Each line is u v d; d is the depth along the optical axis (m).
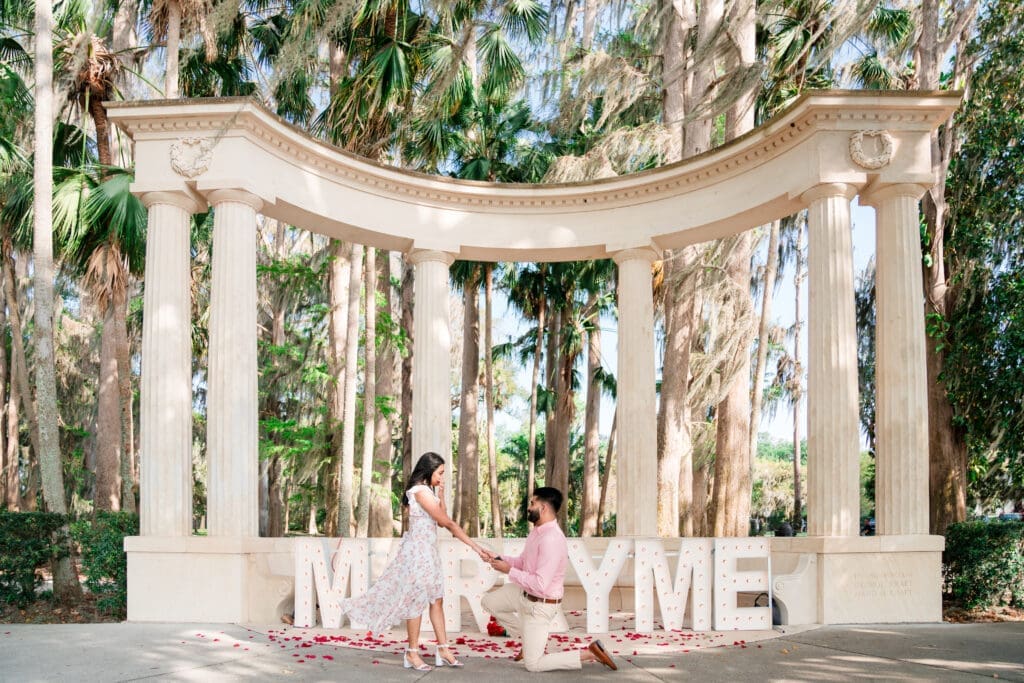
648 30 19.27
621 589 11.66
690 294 16.84
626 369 12.83
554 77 22.72
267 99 19.33
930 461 15.57
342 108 17.25
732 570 9.00
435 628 6.54
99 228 14.23
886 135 10.27
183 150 10.52
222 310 10.43
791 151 11.00
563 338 28.77
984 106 15.69
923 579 9.49
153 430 10.05
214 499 10.15
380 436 23.02
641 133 17.58
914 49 17.77
